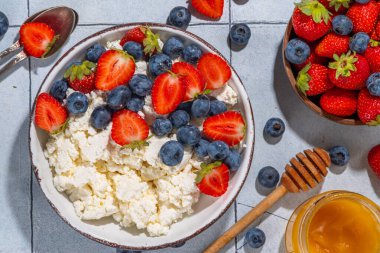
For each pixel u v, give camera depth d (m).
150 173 0.52
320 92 0.55
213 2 0.57
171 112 0.52
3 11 0.58
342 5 0.54
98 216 0.52
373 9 0.53
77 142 0.51
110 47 0.53
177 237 0.52
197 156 0.52
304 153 0.58
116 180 0.52
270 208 0.59
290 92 0.59
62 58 0.51
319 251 0.58
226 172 0.52
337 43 0.54
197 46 0.53
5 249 0.58
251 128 0.52
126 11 0.59
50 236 0.58
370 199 0.60
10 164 0.58
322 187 0.59
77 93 0.51
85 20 0.59
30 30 0.56
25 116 0.58
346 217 0.57
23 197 0.58
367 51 0.54
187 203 0.52
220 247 0.57
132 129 0.51
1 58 0.58
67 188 0.52
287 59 0.55
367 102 0.54
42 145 0.52
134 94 0.51
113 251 0.58
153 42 0.51
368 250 0.57
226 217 0.58
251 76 0.59
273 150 0.59
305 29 0.53
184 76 0.51
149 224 0.53
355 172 0.59
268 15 0.59
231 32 0.58
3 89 0.58
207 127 0.52
